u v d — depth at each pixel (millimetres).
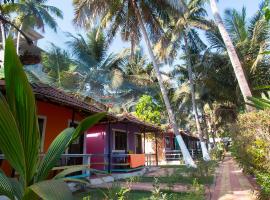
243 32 19484
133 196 7309
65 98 8344
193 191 6637
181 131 28031
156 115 23156
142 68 31453
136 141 17750
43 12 18734
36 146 1849
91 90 23766
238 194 7176
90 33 26203
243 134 6223
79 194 7594
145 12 16844
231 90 22375
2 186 1825
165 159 26016
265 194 5215
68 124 10078
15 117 1783
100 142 14523
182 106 31297
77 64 23578
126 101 28688
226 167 16406
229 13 20047
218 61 22328
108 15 17234
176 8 15719
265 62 17453
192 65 26594
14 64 1728
